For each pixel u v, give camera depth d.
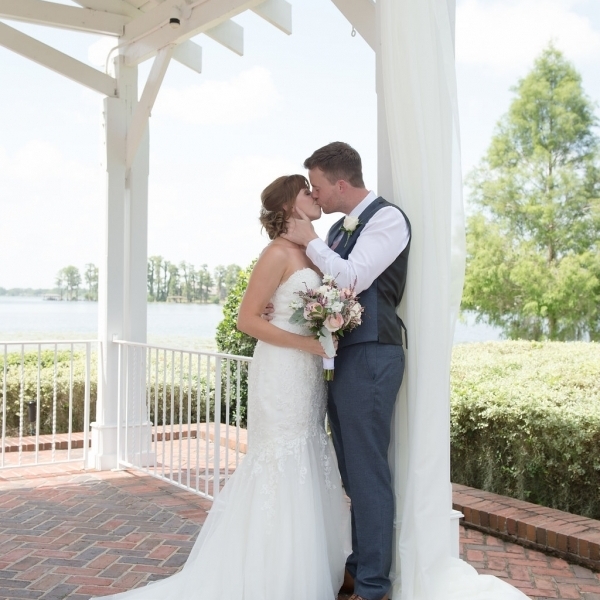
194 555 3.30
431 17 3.09
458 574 3.04
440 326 3.03
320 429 3.21
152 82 5.34
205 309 29.53
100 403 5.88
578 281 15.36
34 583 3.46
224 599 3.00
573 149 15.98
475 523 4.20
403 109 3.12
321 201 3.14
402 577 3.01
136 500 4.92
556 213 15.78
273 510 3.01
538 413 4.41
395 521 3.20
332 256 2.96
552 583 3.46
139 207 5.84
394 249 2.98
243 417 7.82
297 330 3.08
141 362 5.73
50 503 4.84
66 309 28.77
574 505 4.33
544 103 16.16
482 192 16.41
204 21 4.84
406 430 3.18
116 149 5.76
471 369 6.22
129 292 5.81
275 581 2.97
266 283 3.05
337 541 3.23
